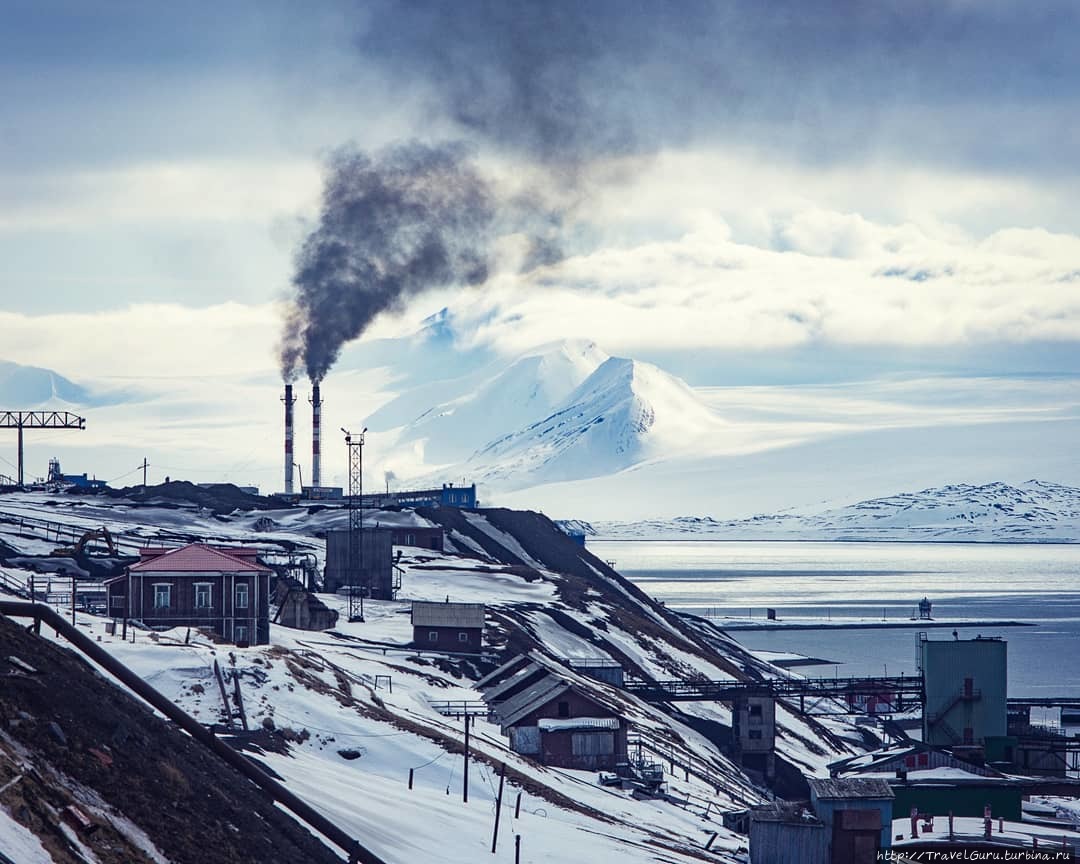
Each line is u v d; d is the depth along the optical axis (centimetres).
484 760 11275
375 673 14800
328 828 7512
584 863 9169
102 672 8088
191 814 6369
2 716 6128
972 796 11444
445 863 8225
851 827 9788
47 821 5406
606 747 13112
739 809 13112
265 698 11181
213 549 14612
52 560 18375
